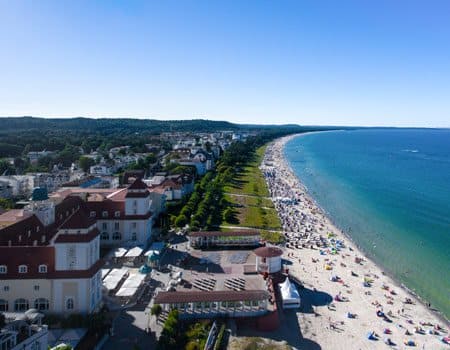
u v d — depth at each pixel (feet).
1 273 256.73
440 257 418.72
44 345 201.67
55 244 257.96
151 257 358.02
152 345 234.99
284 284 307.37
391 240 473.26
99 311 268.21
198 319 267.39
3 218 369.71
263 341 249.14
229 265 367.66
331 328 270.46
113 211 414.62
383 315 291.17
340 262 396.37
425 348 251.80
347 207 637.71
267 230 488.44
